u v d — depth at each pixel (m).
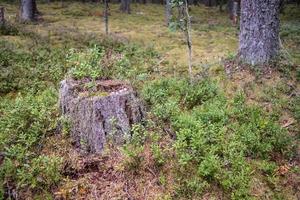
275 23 2.38
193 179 1.40
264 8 2.33
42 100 1.85
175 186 1.38
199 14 8.16
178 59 2.95
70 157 1.45
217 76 2.36
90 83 1.55
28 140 1.50
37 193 1.33
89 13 7.14
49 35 3.67
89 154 1.48
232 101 1.98
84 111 1.47
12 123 1.60
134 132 1.49
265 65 2.38
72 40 3.52
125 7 7.99
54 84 2.27
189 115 1.75
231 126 1.72
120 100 1.50
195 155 1.48
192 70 2.58
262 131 1.69
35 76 2.38
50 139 1.54
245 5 2.39
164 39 4.02
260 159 1.57
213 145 1.56
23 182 1.34
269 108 1.98
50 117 1.63
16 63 2.60
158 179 1.41
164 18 6.96
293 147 1.66
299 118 1.87
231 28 5.26
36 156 1.46
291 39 3.97
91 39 3.57
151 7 9.59
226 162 1.48
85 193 1.34
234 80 2.29
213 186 1.41
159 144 1.54
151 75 2.42
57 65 2.52
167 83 2.12
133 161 1.43
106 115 1.48
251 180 1.46
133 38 4.00
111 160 1.45
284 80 2.26
